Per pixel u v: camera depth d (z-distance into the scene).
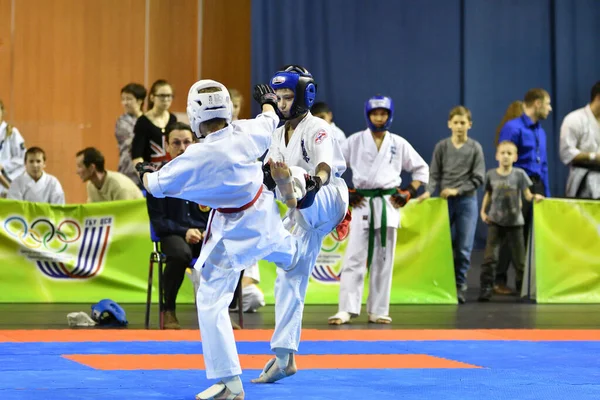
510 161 13.41
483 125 16.59
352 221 10.56
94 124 16.05
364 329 9.80
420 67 16.45
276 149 6.73
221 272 5.77
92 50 16.02
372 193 10.50
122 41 16.12
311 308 12.14
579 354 8.09
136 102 13.50
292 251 6.02
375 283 10.56
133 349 7.92
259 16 15.79
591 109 14.37
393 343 8.65
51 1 15.81
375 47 16.30
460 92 16.56
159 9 16.27
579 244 13.47
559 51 16.75
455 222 13.27
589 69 16.91
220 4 16.50
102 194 12.80
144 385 6.20
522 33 16.70
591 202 13.53
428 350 8.22
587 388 6.32
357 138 10.59
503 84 16.66
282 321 6.35
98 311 9.85
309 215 6.26
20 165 13.71
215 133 5.69
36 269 12.16
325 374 6.78
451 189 13.05
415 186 10.74
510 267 16.11
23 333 8.91
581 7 16.84
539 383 6.50
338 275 12.84
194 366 7.04
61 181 15.88
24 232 12.17
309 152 6.58
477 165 13.21
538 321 10.91
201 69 16.45
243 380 6.50
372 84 16.28
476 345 8.59
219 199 5.72
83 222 12.36
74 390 5.97
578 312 12.01
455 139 13.31
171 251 9.45
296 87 6.57
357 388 6.20
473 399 5.86
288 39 15.91
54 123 15.85
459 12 16.55
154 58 16.25
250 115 16.30
